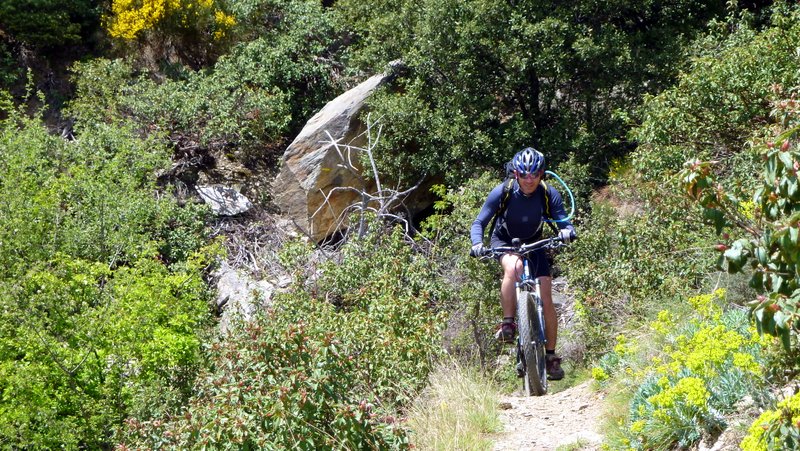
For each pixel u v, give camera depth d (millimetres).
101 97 18891
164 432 7152
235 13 21156
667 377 5719
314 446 5953
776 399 4805
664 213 9773
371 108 16484
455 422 6664
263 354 6504
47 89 20969
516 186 6301
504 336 6156
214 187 18109
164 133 16781
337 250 14766
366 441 6012
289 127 19984
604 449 5500
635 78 15477
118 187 14906
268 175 19047
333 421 6090
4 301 10430
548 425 6602
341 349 6512
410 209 16812
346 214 16484
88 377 10531
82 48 21688
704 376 5383
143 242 14125
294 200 16547
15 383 10039
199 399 7848
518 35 15680
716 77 10734
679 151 10492
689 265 9227
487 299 11391
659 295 9344
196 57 21266
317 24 20062
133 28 20578
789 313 3363
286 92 19938
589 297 10367
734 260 3799
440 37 16141
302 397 5969
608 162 15672
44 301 10688
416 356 8203
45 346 10250
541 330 6062
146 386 10086
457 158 15906
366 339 8094
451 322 11336
